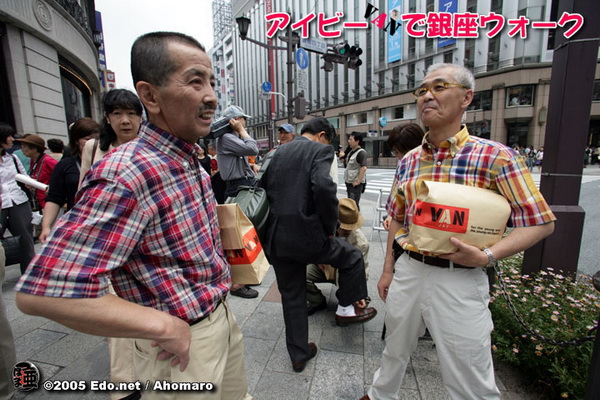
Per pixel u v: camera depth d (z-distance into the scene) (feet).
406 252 4.94
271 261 6.54
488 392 4.34
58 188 7.94
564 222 8.75
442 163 4.42
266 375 6.53
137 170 2.67
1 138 9.89
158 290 2.90
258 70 165.89
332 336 7.83
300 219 5.96
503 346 6.48
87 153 6.71
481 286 4.34
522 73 69.82
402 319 4.81
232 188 12.23
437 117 4.29
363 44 101.55
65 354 7.23
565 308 6.66
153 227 2.81
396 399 5.28
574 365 5.61
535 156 67.46
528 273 9.24
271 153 6.76
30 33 24.23
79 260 2.35
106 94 6.29
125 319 2.52
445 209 3.91
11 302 9.84
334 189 5.93
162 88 2.83
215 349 3.42
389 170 74.74
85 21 37.99
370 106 101.91
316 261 6.57
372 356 7.09
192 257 3.08
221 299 3.70
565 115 8.57
